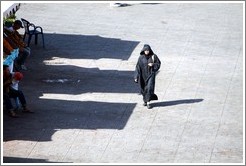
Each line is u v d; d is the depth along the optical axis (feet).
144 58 118.83
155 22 174.70
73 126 111.34
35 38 153.17
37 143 104.73
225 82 134.21
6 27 134.00
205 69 141.18
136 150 103.35
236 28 171.63
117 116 116.06
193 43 158.40
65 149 103.14
